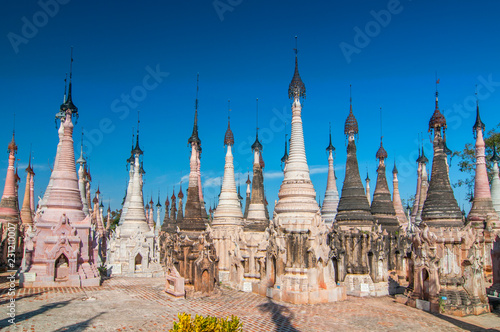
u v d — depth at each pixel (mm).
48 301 25750
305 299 26484
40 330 18750
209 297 28469
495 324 21297
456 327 20625
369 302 27344
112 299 26844
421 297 25234
